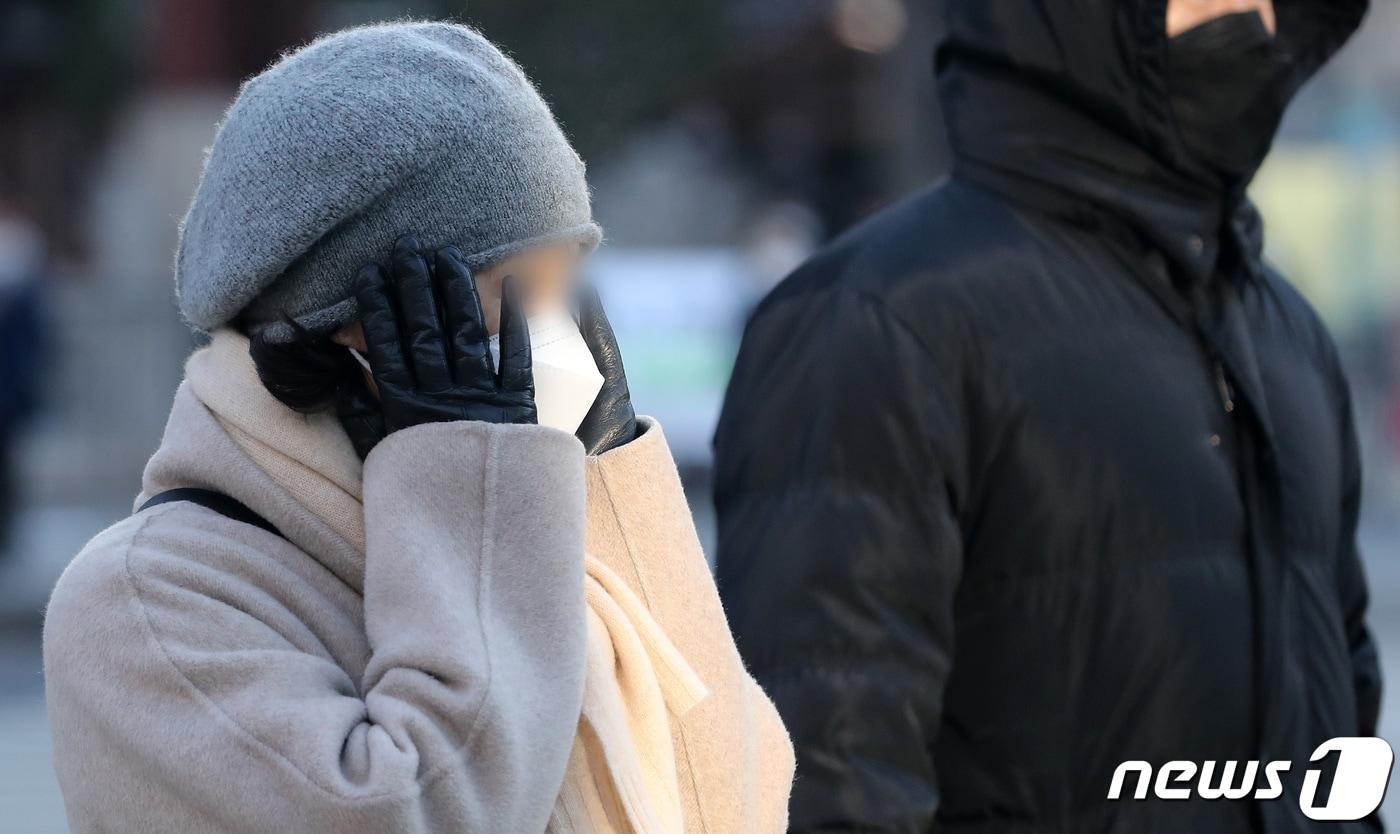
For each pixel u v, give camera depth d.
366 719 5.29
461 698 5.21
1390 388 51.91
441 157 5.61
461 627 5.32
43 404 41.00
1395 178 52.94
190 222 5.83
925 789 7.65
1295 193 53.50
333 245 5.61
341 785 5.07
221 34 56.47
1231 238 8.62
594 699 5.70
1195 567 8.02
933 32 43.25
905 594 7.76
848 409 7.91
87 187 69.88
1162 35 8.19
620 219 77.94
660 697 5.95
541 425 5.59
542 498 5.53
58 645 5.42
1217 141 8.43
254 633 5.39
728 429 8.36
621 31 54.44
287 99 5.62
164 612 5.34
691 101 63.06
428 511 5.47
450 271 5.60
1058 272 8.23
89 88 67.31
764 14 62.69
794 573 7.74
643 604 6.17
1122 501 7.95
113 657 5.30
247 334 5.82
